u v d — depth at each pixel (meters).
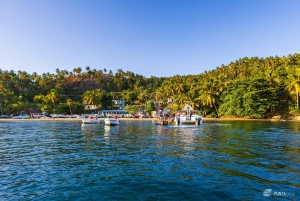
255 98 71.38
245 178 10.17
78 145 20.78
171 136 26.95
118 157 15.04
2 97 102.44
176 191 8.75
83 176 10.86
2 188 9.38
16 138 26.73
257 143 20.38
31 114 96.62
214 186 9.23
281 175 10.55
